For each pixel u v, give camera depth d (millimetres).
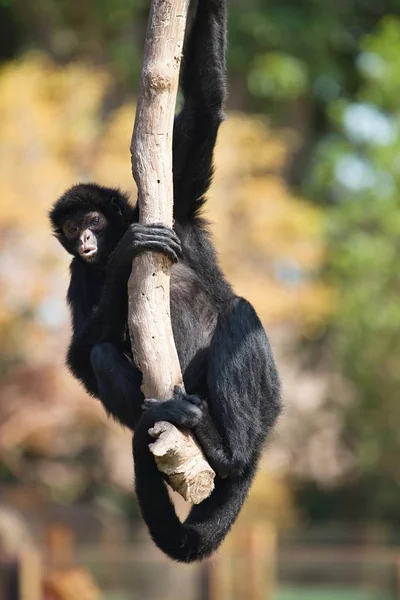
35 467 34531
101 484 37031
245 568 23406
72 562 23062
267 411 11930
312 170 47281
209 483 10023
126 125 32844
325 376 39250
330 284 38031
